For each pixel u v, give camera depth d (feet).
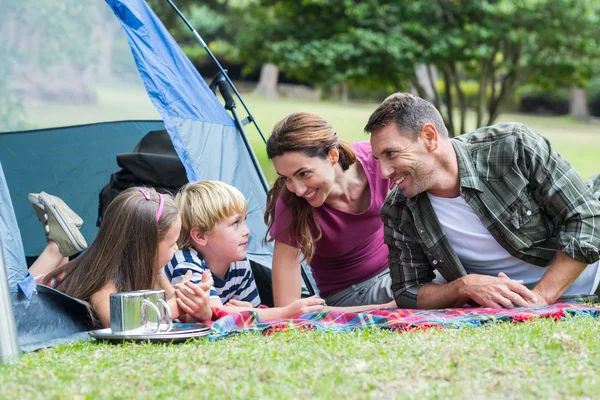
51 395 6.13
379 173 11.07
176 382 6.47
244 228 11.14
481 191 10.00
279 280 10.80
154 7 43.42
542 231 10.24
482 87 33.76
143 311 8.47
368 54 29.48
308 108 73.72
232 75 84.58
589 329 8.26
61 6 13.71
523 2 29.35
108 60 14.48
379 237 11.71
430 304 10.25
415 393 6.04
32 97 14.16
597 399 5.85
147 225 9.60
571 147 57.36
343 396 6.01
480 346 7.40
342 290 11.85
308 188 10.03
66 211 11.85
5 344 7.61
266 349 7.53
